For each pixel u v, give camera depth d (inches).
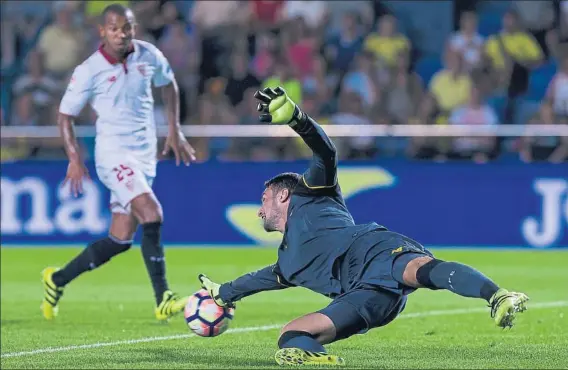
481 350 968.9
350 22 2455.7
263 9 2488.9
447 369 818.2
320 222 863.1
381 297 821.2
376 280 819.4
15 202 2199.8
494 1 2591.0
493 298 737.6
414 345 1018.7
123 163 1251.2
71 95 1245.7
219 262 1958.7
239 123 2313.0
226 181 2203.5
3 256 2054.6
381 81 2336.4
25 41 2450.8
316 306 1412.4
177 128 1316.4
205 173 2207.2
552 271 1834.4
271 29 2470.5
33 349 1011.9
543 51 2477.9
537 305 1409.9
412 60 2556.6
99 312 1360.7
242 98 2348.7
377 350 973.2
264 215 903.1
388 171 2182.6
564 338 1080.2
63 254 2071.9
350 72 2345.0
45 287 1277.1
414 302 1441.9
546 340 1063.0
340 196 888.3
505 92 2391.7
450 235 2187.5
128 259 2043.6
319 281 858.1
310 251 857.5
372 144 2192.4
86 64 1245.7
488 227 2180.1
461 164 2177.7
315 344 812.6
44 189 2198.6
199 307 956.0
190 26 2469.2
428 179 2181.3
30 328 1199.6
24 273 1814.7
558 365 843.4
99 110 1257.4
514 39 2443.4
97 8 2443.4
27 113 2293.3
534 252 2122.3
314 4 2522.1
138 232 2247.8
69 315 1330.0
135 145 1261.1
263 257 2034.9
